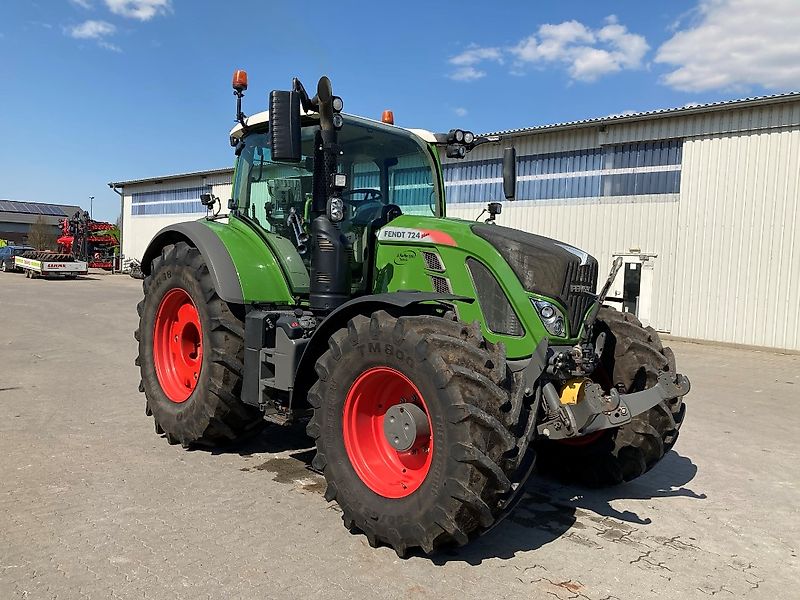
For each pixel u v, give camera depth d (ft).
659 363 13.70
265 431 18.17
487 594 9.58
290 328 13.50
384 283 13.87
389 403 11.72
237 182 17.56
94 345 32.86
